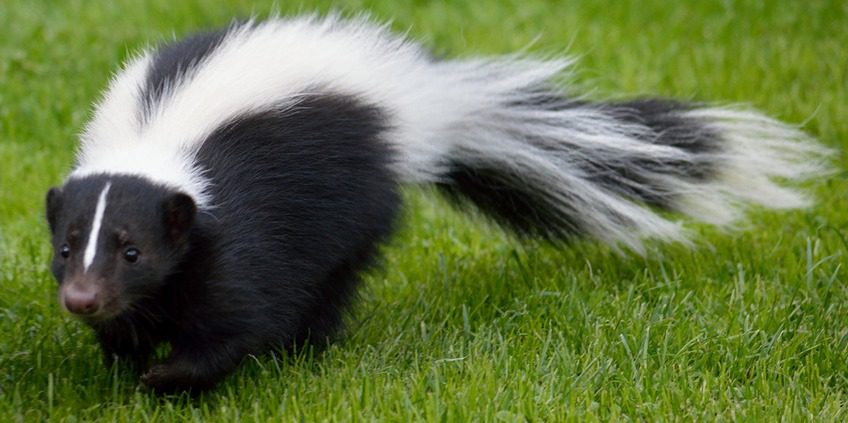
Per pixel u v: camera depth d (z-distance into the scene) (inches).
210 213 470.0
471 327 546.0
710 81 832.9
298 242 500.7
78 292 428.8
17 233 641.0
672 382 474.3
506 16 962.1
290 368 496.1
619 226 617.6
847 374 487.5
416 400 454.3
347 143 513.3
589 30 925.2
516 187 616.7
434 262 628.4
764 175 635.5
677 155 619.8
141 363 503.2
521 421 437.4
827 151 668.7
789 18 938.7
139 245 445.7
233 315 473.1
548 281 591.5
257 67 512.1
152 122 490.0
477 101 599.5
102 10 931.3
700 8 964.6
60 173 703.7
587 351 503.2
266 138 494.3
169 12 925.8
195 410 461.4
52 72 835.4
